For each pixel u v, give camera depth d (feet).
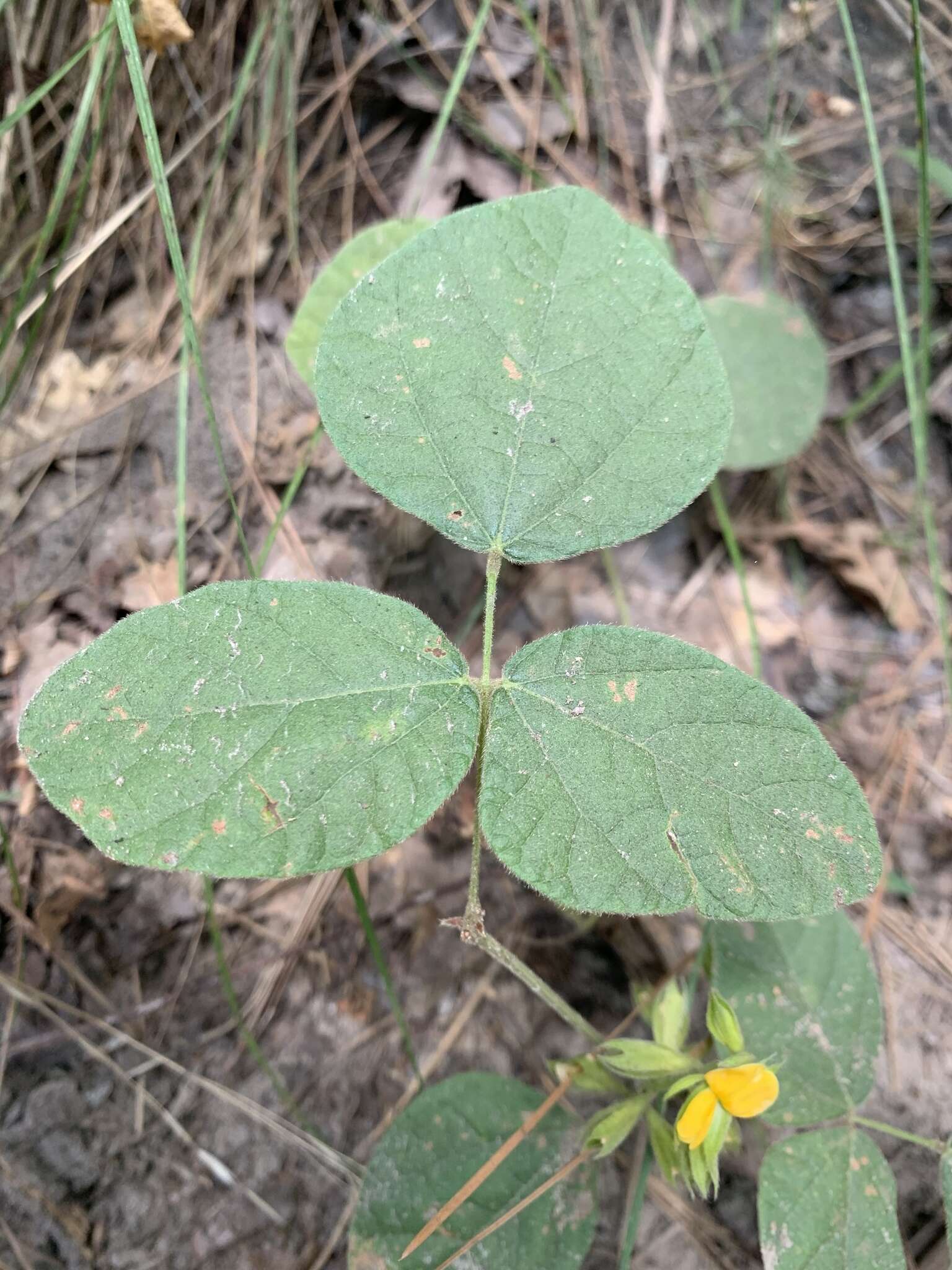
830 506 0.69
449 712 0.31
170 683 0.30
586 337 0.35
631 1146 0.49
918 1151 0.50
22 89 0.60
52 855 0.49
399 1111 0.50
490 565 0.34
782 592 0.68
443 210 0.67
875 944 0.55
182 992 0.50
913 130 0.71
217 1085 0.49
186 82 0.62
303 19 0.65
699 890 0.30
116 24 0.51
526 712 0.32
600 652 0.32
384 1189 0.41
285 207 0.65
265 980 0.51
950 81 0.70
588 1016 0.52
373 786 0.30
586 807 0.31
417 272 0.34
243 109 0.64
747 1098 0.37
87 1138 0.47
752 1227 0.48
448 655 0.32
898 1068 0.51
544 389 0.34
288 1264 0.47
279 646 0.31
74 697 0.29
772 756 0.31
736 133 0.72
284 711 0.30
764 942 0.43
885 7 0.71
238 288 0.63
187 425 0.57
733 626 0.66
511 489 0.34
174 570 0.57
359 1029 0.51
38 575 0.56
